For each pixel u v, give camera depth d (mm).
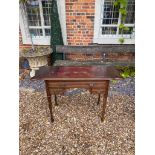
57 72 2949
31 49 4863
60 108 3523
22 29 4770
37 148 2705
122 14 4531
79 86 2809
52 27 4605
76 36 4789
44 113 3398
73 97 3869
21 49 5008
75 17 4551
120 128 3012
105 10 4582
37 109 3502
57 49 4664
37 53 4410
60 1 4359
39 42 4934
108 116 3281
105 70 3016
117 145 2715
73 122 3162
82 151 2641
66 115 3332
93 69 3068
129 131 2947
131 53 4887
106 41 4750
